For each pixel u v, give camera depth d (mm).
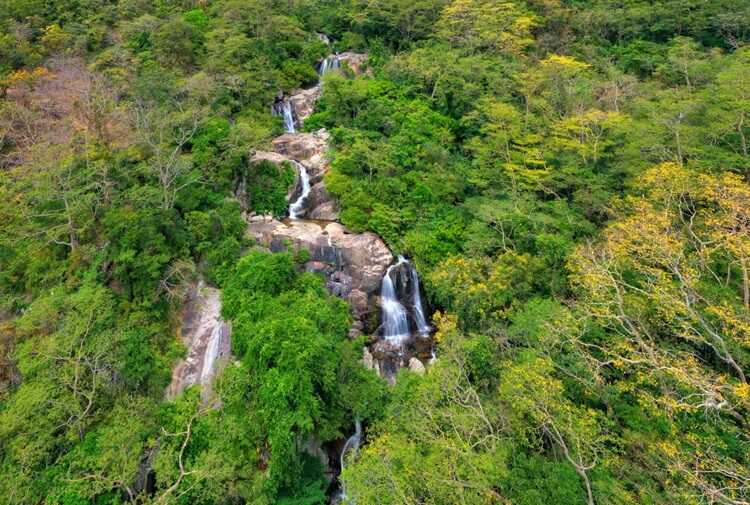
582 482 13266
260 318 19938
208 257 24344
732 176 20062
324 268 26188
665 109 29234
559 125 30328
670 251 17484
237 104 37156
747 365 17719
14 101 31172
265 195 31016
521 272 22266
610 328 19719
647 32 46531
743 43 41562
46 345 19328
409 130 33594
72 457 17172
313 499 16359
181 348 21656
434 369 17984
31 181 24875
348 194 29781
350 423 19219
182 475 16000
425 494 13727
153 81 31172
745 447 14828
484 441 14406
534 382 15062
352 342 22625
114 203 24641
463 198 30594
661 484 13891
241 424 17766
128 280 22203
